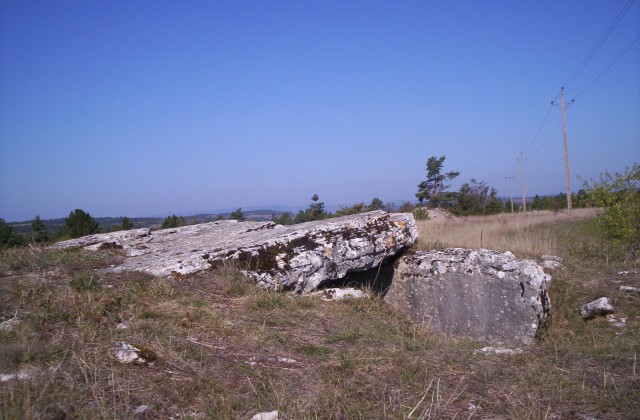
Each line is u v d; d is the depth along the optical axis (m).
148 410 3.23
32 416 2.91
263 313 5.26
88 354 3.83
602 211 12.58
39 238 10.01
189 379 3.68
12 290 4.96
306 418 3.16
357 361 4.18
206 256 6.19
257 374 3.84
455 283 7.27
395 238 7.79
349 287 7.71
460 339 6.79
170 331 4.41
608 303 7.36
